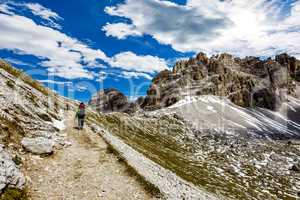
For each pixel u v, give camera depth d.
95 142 33.16
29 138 25.73
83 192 20.95
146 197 22.28
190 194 32.56
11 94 34.12
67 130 36.84
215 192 76.06
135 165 28.94
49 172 22.73
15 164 20.98
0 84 35.28
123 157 28.81
